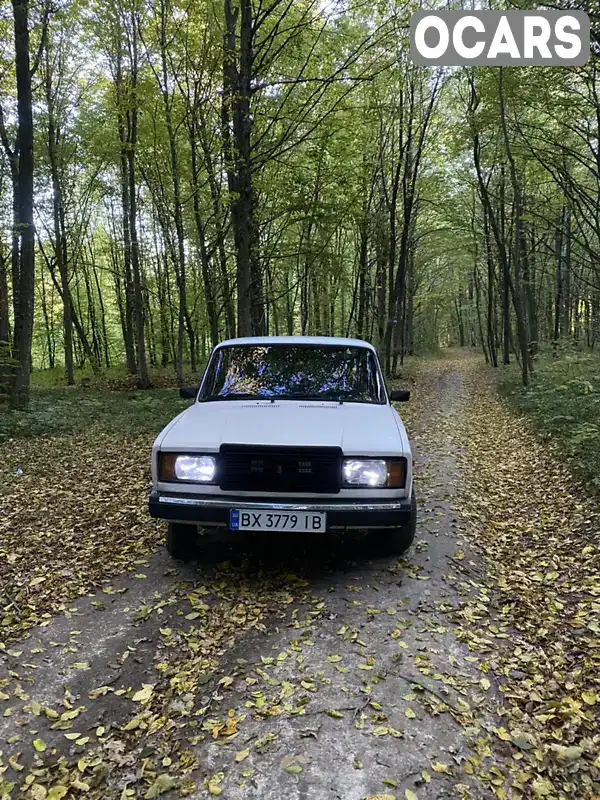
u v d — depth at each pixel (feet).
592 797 7.03
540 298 88.94
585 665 9.75
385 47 34.50
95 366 83.05
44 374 81.35
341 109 34.53
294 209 41.01
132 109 50.39
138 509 18.80
